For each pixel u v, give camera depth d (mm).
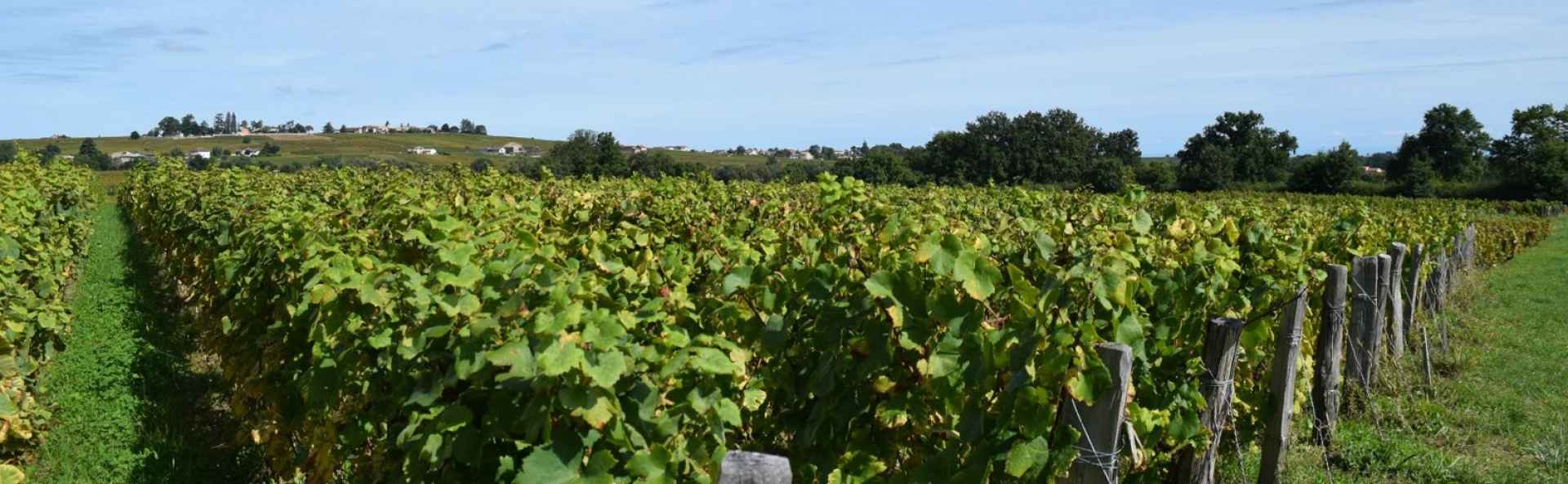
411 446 3646
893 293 3770
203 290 9812
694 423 3451
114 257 18422
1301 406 6547
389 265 4328
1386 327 8219
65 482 6008
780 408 4375
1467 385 8109
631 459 3143
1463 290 14352
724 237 6746
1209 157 79500
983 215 8875
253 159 85875
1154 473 4703
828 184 5984
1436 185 73062
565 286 3582
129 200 28062
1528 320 12375
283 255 5859
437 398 3562
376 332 4055
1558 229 40281
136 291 13625
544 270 3660
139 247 20234
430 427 3504
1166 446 4879
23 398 6270
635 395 3293
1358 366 7098
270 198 9398
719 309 4391
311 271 5207
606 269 4586
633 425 3283
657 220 7473
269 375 5727
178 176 17266
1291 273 6164
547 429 3117
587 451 3254
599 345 3072
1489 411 7387
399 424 4039
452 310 3594
